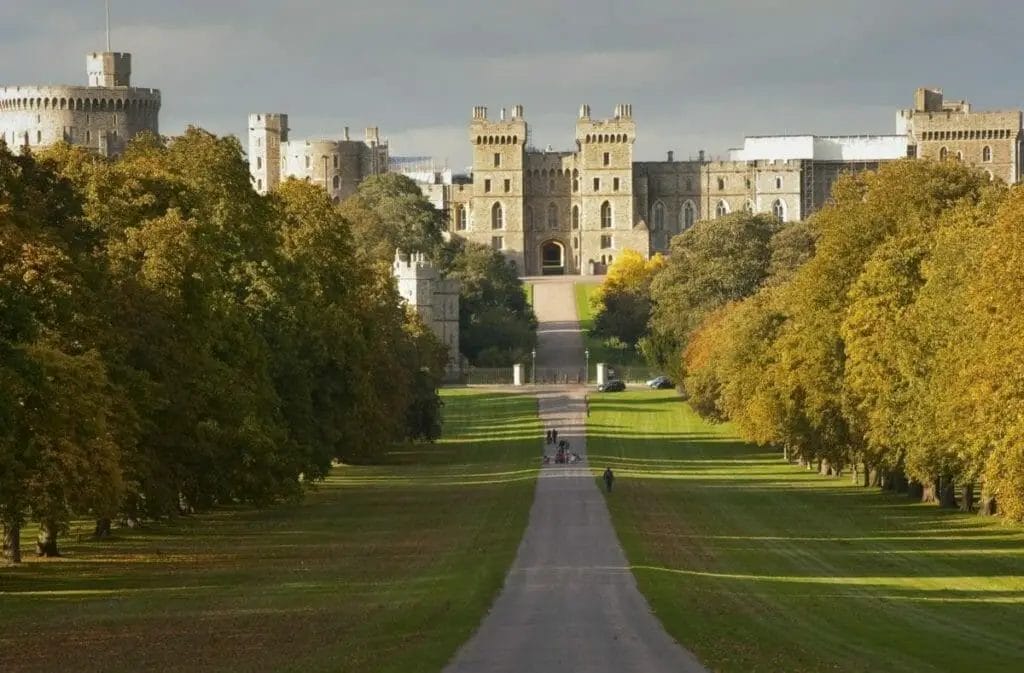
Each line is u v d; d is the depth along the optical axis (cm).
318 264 15062
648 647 6091
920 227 13475
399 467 18612
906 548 10525
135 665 5953
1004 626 7056
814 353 14125
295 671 5662
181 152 13450
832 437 14450
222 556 9944
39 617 7275
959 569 9419
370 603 7556
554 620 6850
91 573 9094
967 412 10325
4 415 7544
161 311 10431
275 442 11544
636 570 8794
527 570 8875
